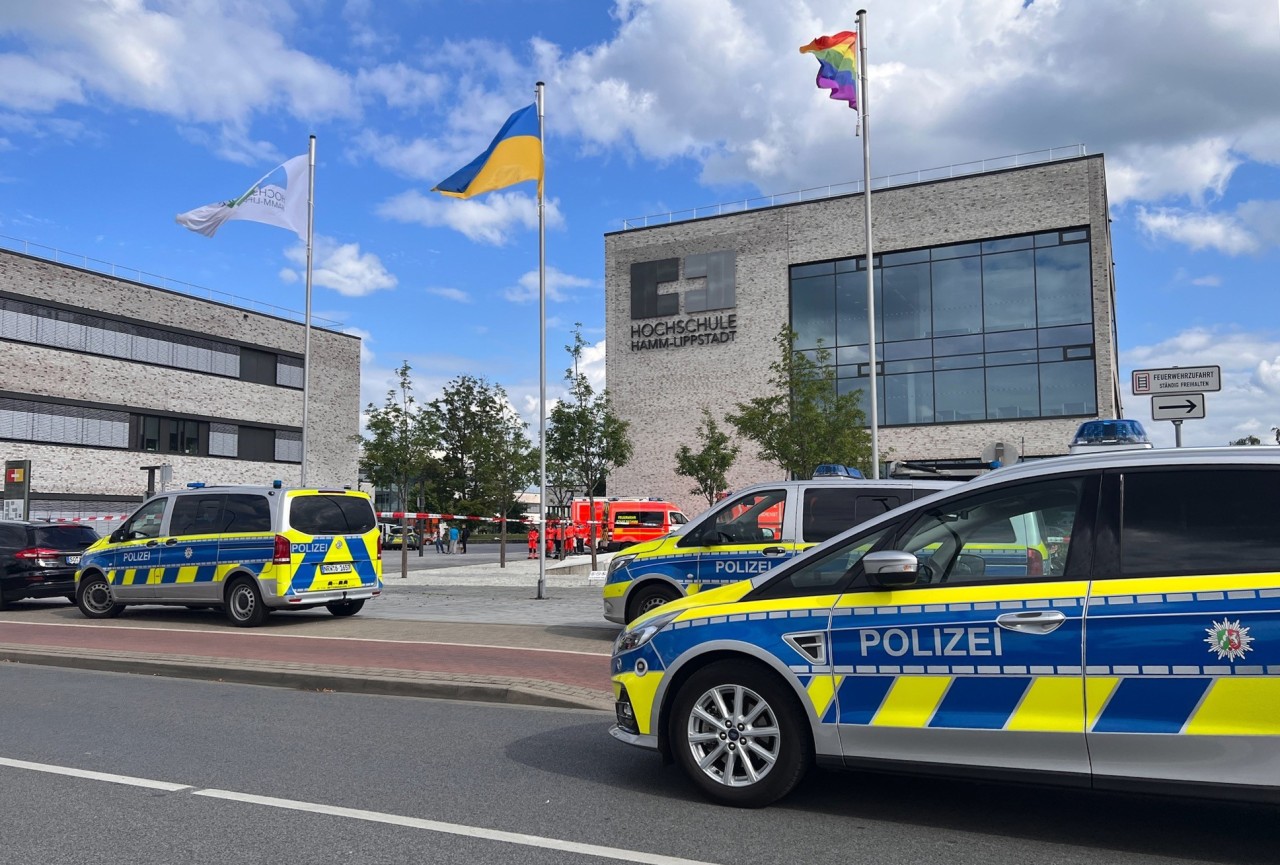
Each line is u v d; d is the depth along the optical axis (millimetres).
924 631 4770
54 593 17109
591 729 7270
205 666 9852
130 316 43188
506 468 28500
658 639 5414
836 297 38562
